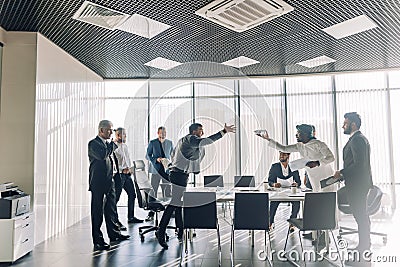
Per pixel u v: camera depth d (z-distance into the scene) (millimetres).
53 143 5531
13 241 3996
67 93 6055
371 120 7602
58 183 5727
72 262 4066
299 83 8031
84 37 5195
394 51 5984
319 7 4137
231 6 4047
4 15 4379
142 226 5836
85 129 6984
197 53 5945
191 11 4211
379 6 4125
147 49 5738
